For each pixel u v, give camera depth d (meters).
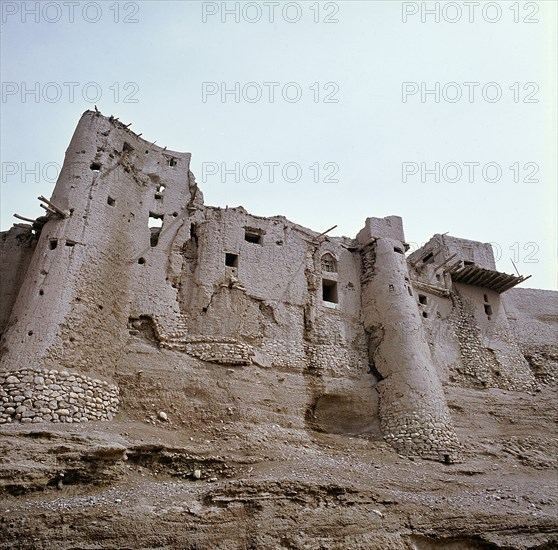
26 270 16.72
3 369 12.53
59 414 12.45
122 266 16.50
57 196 16.00
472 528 11.78
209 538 9.84
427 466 15.38
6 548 8.50
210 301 17.44
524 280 24.19
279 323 18.39
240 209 20.09
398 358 18.12
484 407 20.61
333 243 21.77
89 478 10.83
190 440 13.91
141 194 18.38
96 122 17.81
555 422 21.09
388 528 11.24
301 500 11.29
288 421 16.20
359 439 16.56
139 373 14.98
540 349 25.72
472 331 23.22
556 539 12.12
